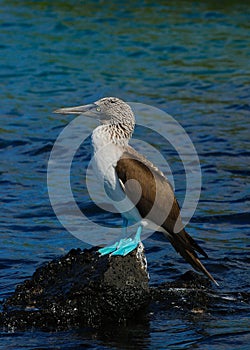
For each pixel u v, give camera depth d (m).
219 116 21.86
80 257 12.01
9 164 18.72
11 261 13.87
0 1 32.72
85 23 30.20
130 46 27.84
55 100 23.17
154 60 26.61
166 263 13.82
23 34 28.92
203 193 17.05
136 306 11.64
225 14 31.34
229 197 16.80
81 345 10.89
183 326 11.45
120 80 24.78
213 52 27.22
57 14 31.19
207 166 18.52
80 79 24.86
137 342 10.98
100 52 27.31
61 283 11.83
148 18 30.89
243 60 26.48
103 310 11.48
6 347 10.83
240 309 12.03
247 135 20.45
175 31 29.41
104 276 11.47
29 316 11.48
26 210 16.19
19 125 21.22
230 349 10.71
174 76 25.12
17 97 23.41
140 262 11.77
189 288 12.64
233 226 15.45
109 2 32.72
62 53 27.14
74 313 11.48
